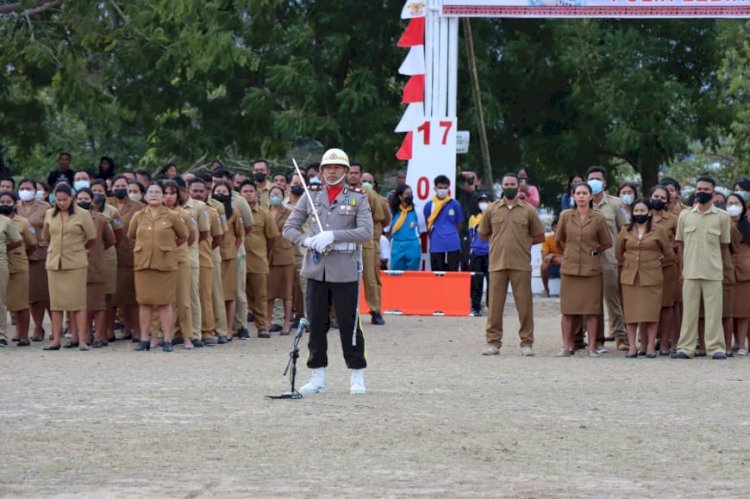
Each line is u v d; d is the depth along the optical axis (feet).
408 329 101.19
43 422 52.75
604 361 81.20
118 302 93.04
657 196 83.97
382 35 160.66
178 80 164.25
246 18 158.92
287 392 62.18
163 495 40.16
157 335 90.12
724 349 84.43
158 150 171.83
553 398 61.41
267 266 96.37
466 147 120.57
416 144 117.19
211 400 59.16
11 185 99.66
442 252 113.39
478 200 119.24
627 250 84.12
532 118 170.81
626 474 44.29
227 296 92.58
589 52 159.94
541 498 40.37
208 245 90.22
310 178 105.91
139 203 93.61
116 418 53.78
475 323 106.11
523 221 85.51
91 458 45.68
